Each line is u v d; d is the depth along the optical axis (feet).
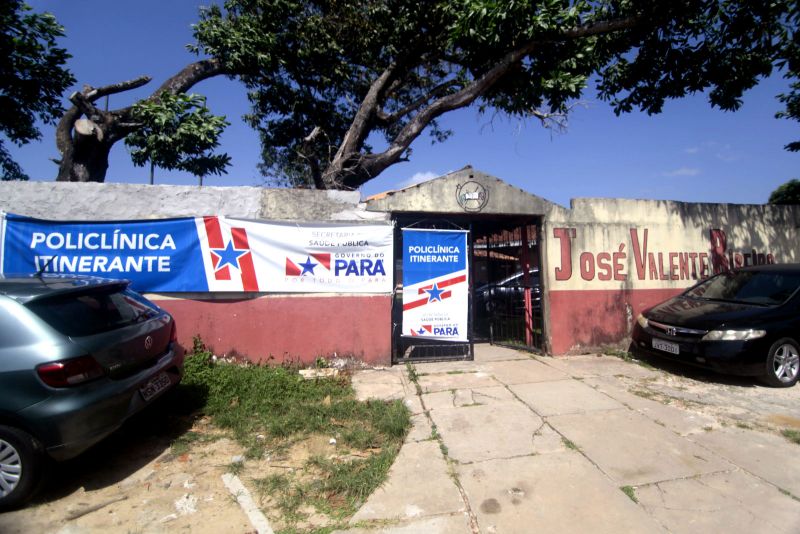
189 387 16.61
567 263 23.25
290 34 35.53
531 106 29.40
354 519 9.53
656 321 20.97
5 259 18.10
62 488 10.93
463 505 9.98
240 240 19.75
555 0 23.91
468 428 14.07
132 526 9.45
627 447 12.68
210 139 27.43
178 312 19.52
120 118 29.22
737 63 29.32
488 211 21.98
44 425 9.91
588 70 28.58
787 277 20.27
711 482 10.84
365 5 36.19
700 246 25.67
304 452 12.65
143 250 19.11
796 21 25.46
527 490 10.53
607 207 23.99
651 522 9.30
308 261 20.21
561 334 23.06
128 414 11.39
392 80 36.78
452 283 21.79
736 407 15.75
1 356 10.03
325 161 43.47
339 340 20.44
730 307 19.60
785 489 10.53
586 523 9.29
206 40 31.83
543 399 16.61
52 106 31.60
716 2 26.12
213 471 11.68
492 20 24.85
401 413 14.78
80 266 18.72
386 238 20.76
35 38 28.30
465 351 22.81
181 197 19.53
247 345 19.85
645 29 28.27
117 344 11.53
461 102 29.35
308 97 40.40
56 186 18.74
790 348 18.21
